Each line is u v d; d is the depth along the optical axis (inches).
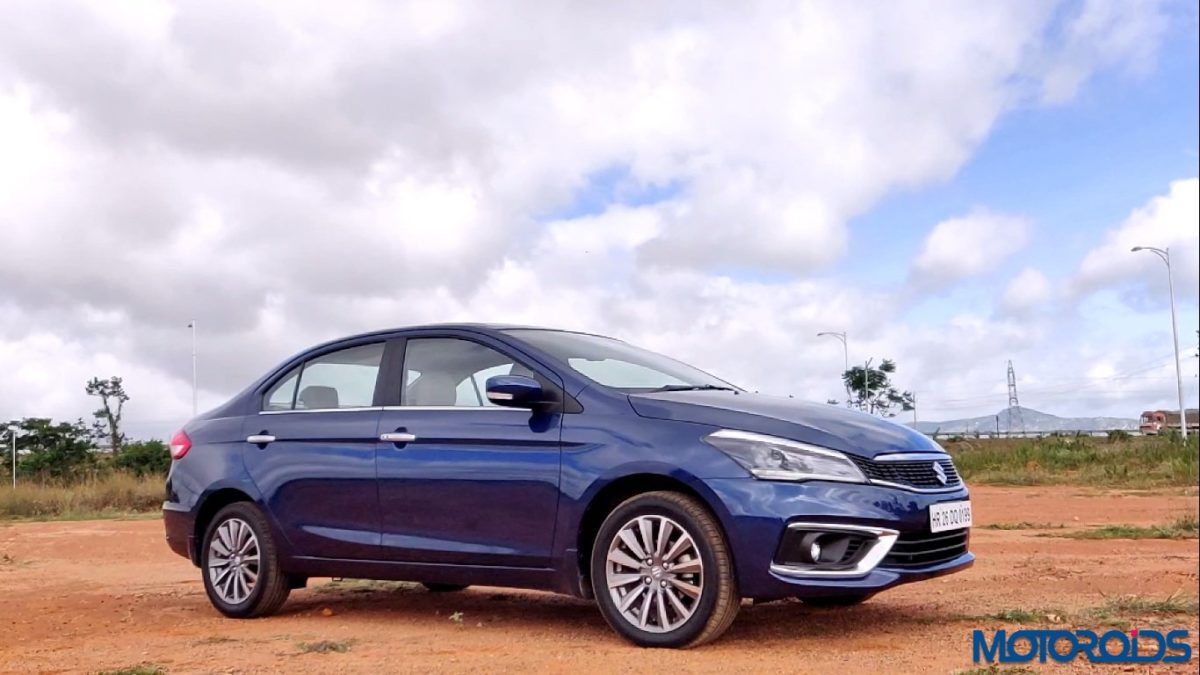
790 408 215.2
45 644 223.9
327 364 264.7
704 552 198.4
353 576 245.1
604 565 209.3
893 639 210.5
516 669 185.2
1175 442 962.1
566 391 224.1
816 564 195.6
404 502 237.5
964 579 297.9
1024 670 180.7
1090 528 447.8
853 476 198.4
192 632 238.2
